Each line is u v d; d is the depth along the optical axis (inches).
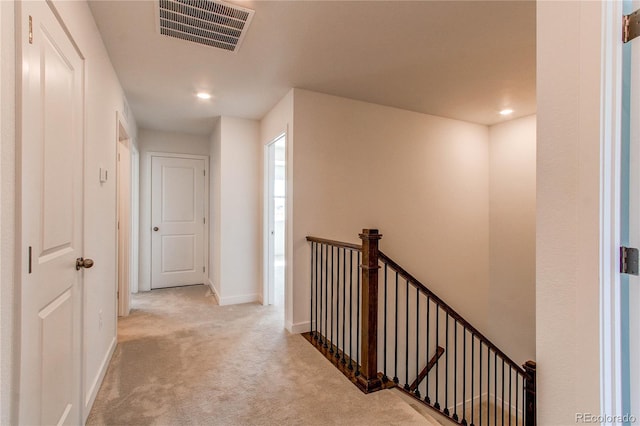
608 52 37.5
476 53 98.0
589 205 38.3
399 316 149.9
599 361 37.5
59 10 53.3
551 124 42.1
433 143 159.2
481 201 175.5
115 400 78.4
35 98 44.4
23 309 41.3
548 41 42.4
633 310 37.4
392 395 81.9
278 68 107.4
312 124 127.3
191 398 79.5
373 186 142.0
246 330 125.6
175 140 196.1
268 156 160.2
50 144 50.3
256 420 71.5
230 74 111.8
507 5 75.5
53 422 52.5
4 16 37.1
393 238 147.6
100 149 85.7
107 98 94.9
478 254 173.9
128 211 144.3
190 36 87.9
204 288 193.0
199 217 202.4
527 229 161.9
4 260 37.8
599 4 37.7
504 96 132.8
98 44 83.4
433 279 159.6
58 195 53.9
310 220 127.1
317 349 108.7
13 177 39.4
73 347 62.1
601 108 37.5
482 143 175.8
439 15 79.2
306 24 82.8
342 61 102.9
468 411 168.2
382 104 142.3
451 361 164.9
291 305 123.9
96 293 81.7
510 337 168.2
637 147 37.3
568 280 40.3
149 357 101.7
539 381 43.4
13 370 39.6
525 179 162.7
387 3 74.7
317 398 80.0
